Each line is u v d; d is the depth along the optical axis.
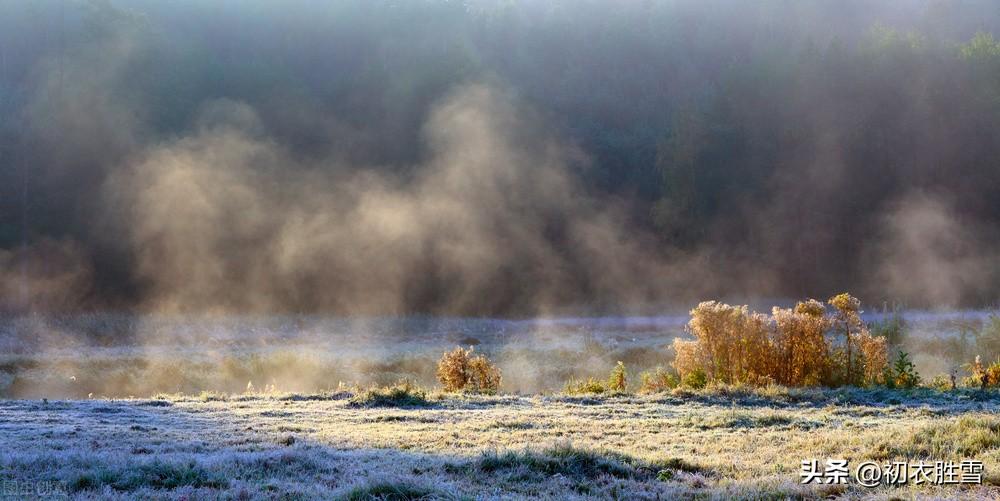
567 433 9.20
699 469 7.08
